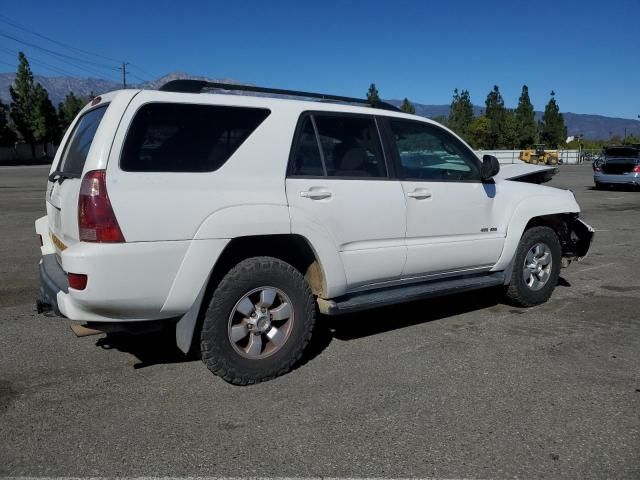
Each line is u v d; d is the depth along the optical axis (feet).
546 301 19.76
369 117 15.05
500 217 17.69
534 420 11.15
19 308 18.83
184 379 13.17
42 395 12.29
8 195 58.90
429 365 14.01
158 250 11.48
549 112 252.01
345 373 13.52
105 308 11.25
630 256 29.09
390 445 10.22
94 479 9.19
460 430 10.77
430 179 15.97
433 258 15.90
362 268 14.42
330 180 13.83
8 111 207.82
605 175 69.82
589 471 9.40
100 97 13.70
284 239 13.61
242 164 12.60
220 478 9.23
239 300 12.57
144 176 11.44
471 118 256.93
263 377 12.95
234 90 13.46
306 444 10.26
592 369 13.76
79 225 11.31
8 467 9.51
